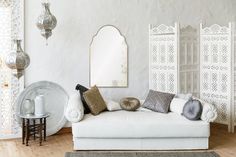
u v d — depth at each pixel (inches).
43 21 242.5
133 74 278.8
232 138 253.4
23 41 253.8
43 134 253.6
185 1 286.4
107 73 274.2
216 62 264.4
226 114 265.9
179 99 246.4
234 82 262.2
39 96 241.6
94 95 241.9
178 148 224.4
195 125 220.7
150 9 279.3
